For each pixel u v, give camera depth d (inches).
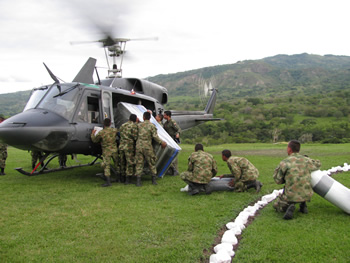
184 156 517.3
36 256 138.2
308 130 2459.4
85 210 203.3
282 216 191.2
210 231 166.7
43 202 224.2
